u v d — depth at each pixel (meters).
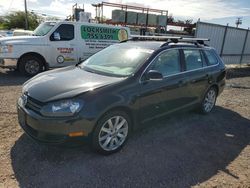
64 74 4.11
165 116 4.57
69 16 22.33
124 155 3.75
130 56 4.38
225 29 15.11
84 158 3.58
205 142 4.42
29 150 3.69
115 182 3.12
